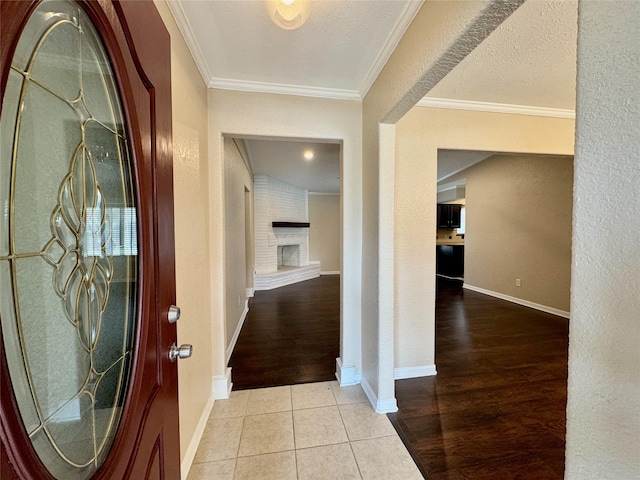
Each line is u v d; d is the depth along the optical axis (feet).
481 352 9.47
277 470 4.78
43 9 1.61
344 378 7.41
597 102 1.66
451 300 16.28
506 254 16.33
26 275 1.56
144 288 2.55
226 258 8.65
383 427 5.82
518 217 15.58
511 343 10.21
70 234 1.93
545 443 5.41
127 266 2.49
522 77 6.40
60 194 1.83
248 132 6.70
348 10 4.43
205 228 6.27
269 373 8.04
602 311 1.65
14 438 1.32
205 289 6.20
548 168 14.05
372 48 5.40
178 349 3.18
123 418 2.23
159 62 2.91
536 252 14.60
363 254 7.23
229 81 6.49
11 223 1.44
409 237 7.76
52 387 1.74
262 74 6.30
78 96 1.96
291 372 8.10
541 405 6.59
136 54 2.40
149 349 2.60
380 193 6.09
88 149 2.08
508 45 5.24
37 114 1.63
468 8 3.24
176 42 4.55
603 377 1.65
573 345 1.81
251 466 4.87
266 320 12.84
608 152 1.61
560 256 13.47
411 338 7.89
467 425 5.89
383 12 4.48
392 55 5.30
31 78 1.56
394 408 6.34
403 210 7.69
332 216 26.25
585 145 1.73
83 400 2.01
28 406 1.53
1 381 1.28
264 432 5.68
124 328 2.47
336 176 19.31
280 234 21.49
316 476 4.66
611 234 1.60
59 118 1.81
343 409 6.40
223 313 6.83
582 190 1.75
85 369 2.05
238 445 5.34
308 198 25.43
